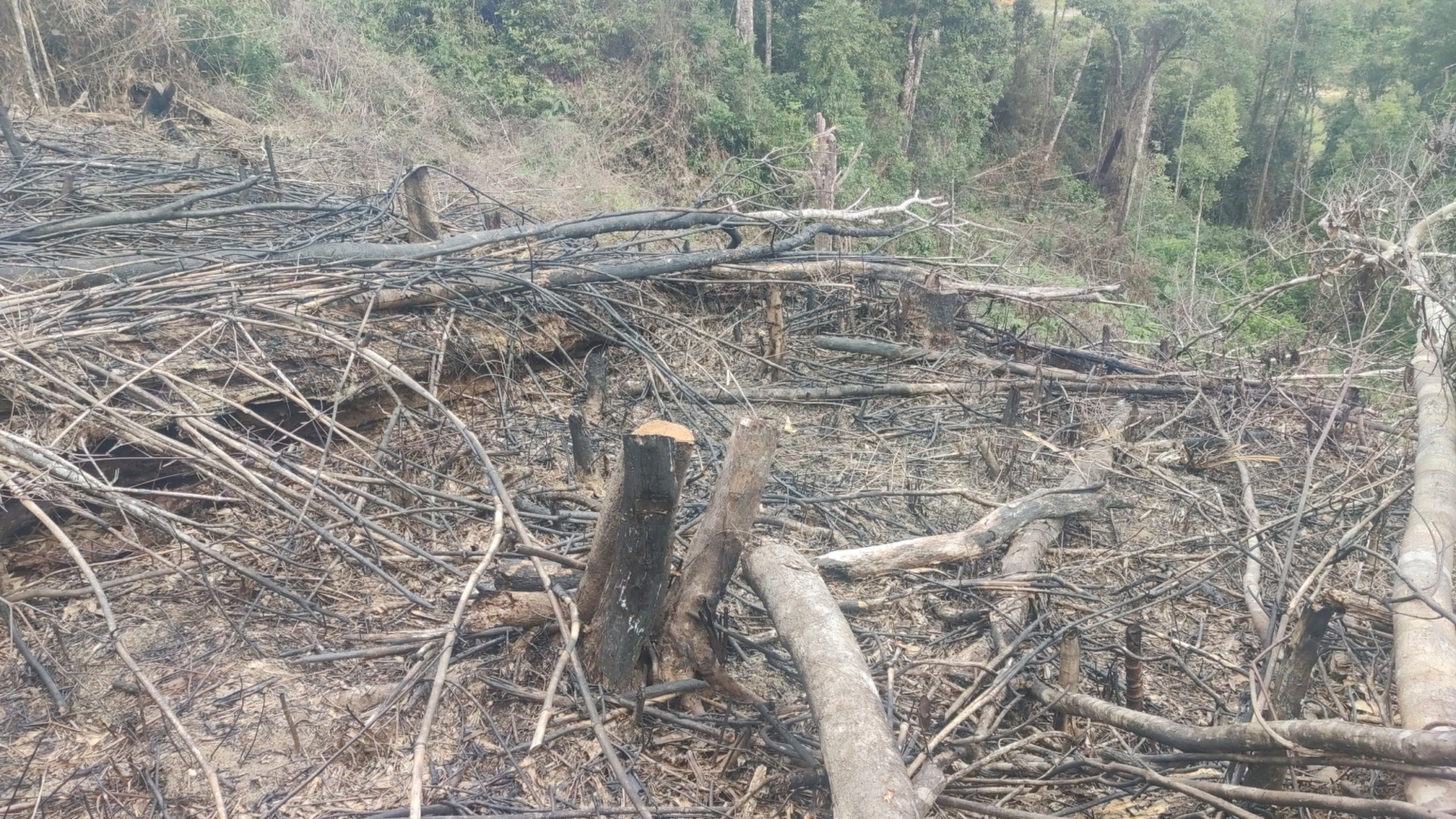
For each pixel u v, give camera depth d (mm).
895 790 2295
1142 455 5871
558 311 6133
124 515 3574
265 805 2842
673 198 15070
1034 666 3643
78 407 3621
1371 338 6867
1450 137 8164
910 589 3961
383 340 5312
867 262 8109
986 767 3146
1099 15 26938
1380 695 3742
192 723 3166
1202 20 25109
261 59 12336
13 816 2752
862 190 16844
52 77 10188
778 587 3156
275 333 4996
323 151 10852
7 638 3518
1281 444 6402
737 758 3143
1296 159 27250
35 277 4684
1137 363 7879
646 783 3035
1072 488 4469
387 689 3314
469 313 5781
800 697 3512
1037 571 4109
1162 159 27281
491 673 3477
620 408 6219
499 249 6590
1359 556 4730
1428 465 4371
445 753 3115
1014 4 29500
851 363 7492
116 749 3045
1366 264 6891
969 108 24375
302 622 3740
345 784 2959
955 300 7809
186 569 3938
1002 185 24406
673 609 3402
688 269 7094
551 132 14531
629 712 3303
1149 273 20406
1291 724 2602
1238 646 4164
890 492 4938
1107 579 4578
